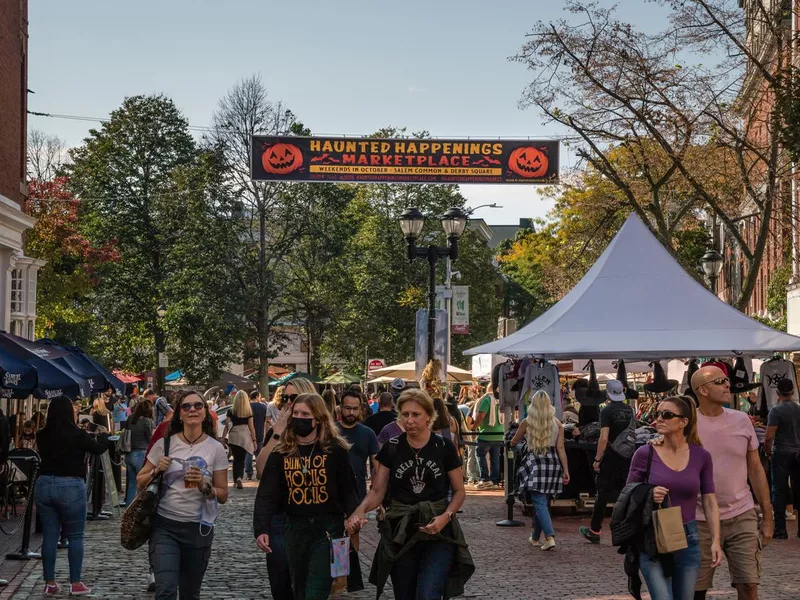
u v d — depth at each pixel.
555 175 33.53
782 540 14.76
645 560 7.47
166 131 65.31
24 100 30.98
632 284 17.00
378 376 37.47
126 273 63.69
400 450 7.77
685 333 15.95
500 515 18.03
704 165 27.34
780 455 14.86
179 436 8.33
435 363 17.25
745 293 25.61
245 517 17.86
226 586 11.43
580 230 36.59
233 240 57.69
